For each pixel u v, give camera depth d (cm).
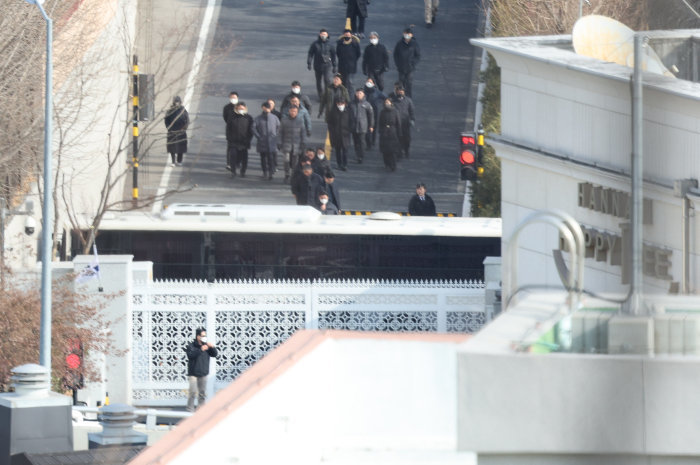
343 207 15325
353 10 19112
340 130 16000
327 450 3516
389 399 3525
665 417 2773
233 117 15700
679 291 3800
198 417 3600
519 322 2964
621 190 6316
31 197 11781
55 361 9538
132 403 11106
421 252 11800
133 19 17762
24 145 11312
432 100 17862
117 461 5834
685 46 4788
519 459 2817
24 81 11500
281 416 3531
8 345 9106
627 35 6662
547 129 7438
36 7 11575
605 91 6612
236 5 19962
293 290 11444
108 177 12044
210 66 17988
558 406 2788
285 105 15725
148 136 16450
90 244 11638
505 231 7988
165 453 3488
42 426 5850
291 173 15712
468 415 2814
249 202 15150
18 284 9894
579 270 3444
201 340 10531
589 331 2948
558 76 7200
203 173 15862
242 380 3647
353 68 17312
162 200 14988
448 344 3484
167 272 11800
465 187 15875
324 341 3550
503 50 7794
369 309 11500
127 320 10781
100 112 13812
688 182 4966
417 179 16025
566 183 7125
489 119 16250
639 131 3681
